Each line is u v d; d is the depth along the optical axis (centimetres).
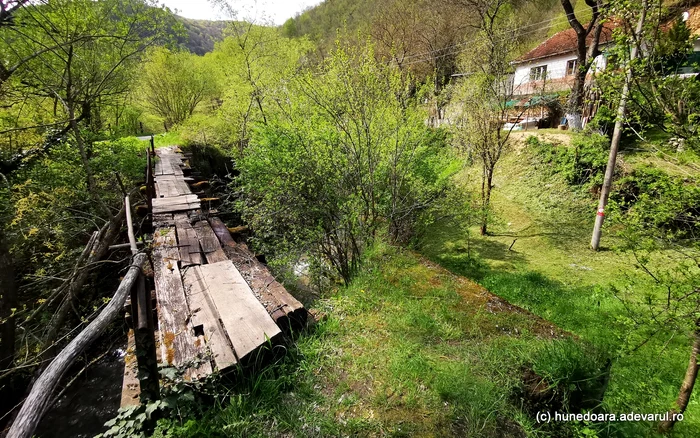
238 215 785
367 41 582
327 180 547
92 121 1009
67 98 752
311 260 604
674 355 450
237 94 1176
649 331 339
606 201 793
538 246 878
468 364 304
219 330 305
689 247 313
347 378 290
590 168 1009
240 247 491
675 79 277
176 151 1281
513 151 1267
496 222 987
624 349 346
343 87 529
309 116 640
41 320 636
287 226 614
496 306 398
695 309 287
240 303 344
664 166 706
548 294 647
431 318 372
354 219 531
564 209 1005
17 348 609
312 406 261
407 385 281
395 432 241
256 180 618
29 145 791
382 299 413
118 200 864
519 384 280
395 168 603
